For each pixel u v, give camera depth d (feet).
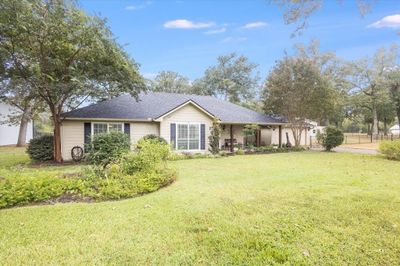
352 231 13.67
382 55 126.31
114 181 22.21
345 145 88.22
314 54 70.54
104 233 13.67
